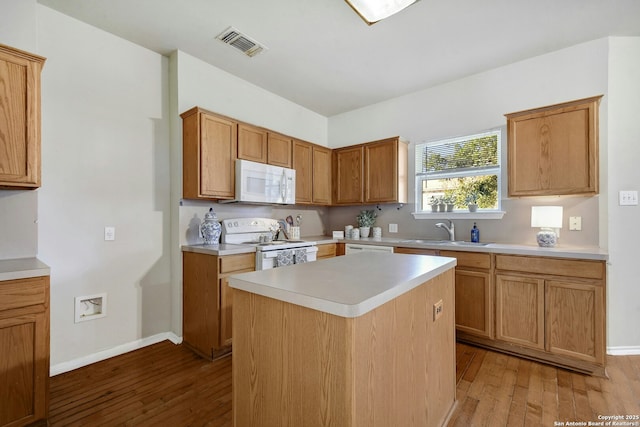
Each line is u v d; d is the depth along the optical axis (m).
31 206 1.96
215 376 2.09
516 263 2.35
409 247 2.96
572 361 2.14
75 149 2.25
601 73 2.49
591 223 2.50
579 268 2.10
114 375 2.10
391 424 1.08
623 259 2.42
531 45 2.60
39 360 1.51
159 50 2.69
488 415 1.66
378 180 3.62
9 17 1.82
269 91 3.58
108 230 2.41
